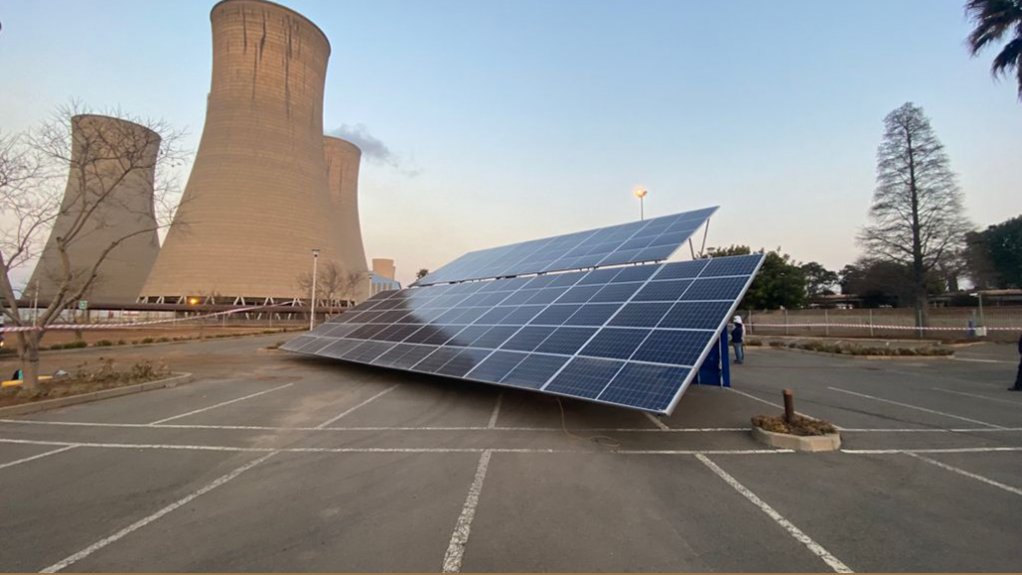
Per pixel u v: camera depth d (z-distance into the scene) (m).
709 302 7.43
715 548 3.49
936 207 27.92
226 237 63.69
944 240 27.70
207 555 3.42
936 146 28.05
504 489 4.70
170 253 66.38
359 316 17.22
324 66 73.25
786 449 6.05
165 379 11.41
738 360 15.80
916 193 28.41
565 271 12.58
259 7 63.50
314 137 71.88
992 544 3.54
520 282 13.23
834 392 10.25
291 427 7.36
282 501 4.43
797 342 21.98
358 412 8.43
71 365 15.24
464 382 11.73
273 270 65.88
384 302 17.94
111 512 4.19
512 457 5.77
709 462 5.53
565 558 3.35
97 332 34.03
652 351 6.93
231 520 4.01
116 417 8.05
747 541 3.60
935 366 14.71
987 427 7.16
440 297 15.43
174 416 8.12
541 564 3.26
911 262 28.75
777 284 33.78
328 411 8.52
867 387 10.87
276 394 10.24
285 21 66.00
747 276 7.54
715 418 7.87
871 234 29.86
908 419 7.71
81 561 3.34
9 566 3.27
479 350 9.70
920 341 22.50
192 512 4.18
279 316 64.38
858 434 6.77
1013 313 24.30
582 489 4.69
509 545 3.54
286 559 3.35
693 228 11.13
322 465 5.50
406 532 3.76
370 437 6.75
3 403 8.52
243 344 24.30
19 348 9.67
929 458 5.66
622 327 8.02
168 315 62.00
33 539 3.68
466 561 3.31
